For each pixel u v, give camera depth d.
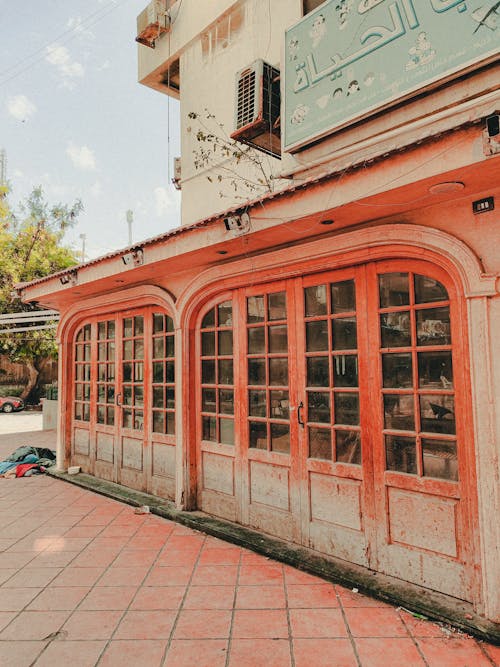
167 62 7.26
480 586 2.99
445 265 3.23
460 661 2.64
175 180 7.26
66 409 7.60
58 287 6.68
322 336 4.13
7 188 21.50
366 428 3.73
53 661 2.74
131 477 6.33
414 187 2.93
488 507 2.91
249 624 3.08
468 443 3.07
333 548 3.92
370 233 3.59
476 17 3.16
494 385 2.92
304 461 4.17
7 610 3.33
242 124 4.93
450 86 3.39
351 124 3.94
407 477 3.45
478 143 2.54
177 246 4.73
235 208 3.95
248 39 5.99
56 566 4.03
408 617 3.09
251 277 4.63
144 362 6.21
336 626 3.02
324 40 4.13
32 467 7.54
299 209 3.54
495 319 2.94
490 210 3.01
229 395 5.02
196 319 5.41
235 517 4.84
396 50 3.60
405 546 3.46
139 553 4.27
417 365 3.46
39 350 19.33
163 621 3.14
